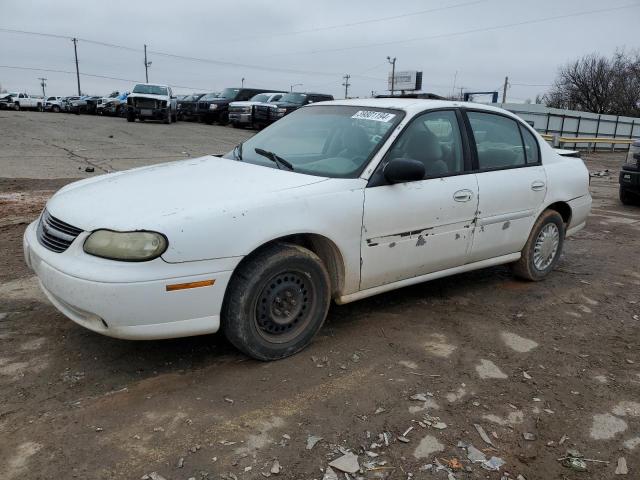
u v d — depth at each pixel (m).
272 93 27.80
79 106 38.06
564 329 4.15
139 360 3.35
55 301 3.20
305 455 2.55
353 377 3.26
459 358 3.58
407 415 2.91
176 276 2.90
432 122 4.13
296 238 3.56
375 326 4.00
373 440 2.69
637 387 3.34
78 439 2.59
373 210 3.60
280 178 3.54
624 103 48.66
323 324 3.98
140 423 2.73
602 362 3.65
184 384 3.10
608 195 11.45
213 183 3.44
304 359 3.45
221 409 2.88
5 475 2.34
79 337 3.60
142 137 19.11
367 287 3.78
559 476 2.53
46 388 3.00
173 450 2.54
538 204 4.82
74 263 2.91
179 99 32.47
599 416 3.01
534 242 4.96
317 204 3.36
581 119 28.28
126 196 3.25
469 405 3.04
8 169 10.68
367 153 3.75
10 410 2.79
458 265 4.35
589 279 5.41
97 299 2.82
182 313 2.97
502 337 3.93
